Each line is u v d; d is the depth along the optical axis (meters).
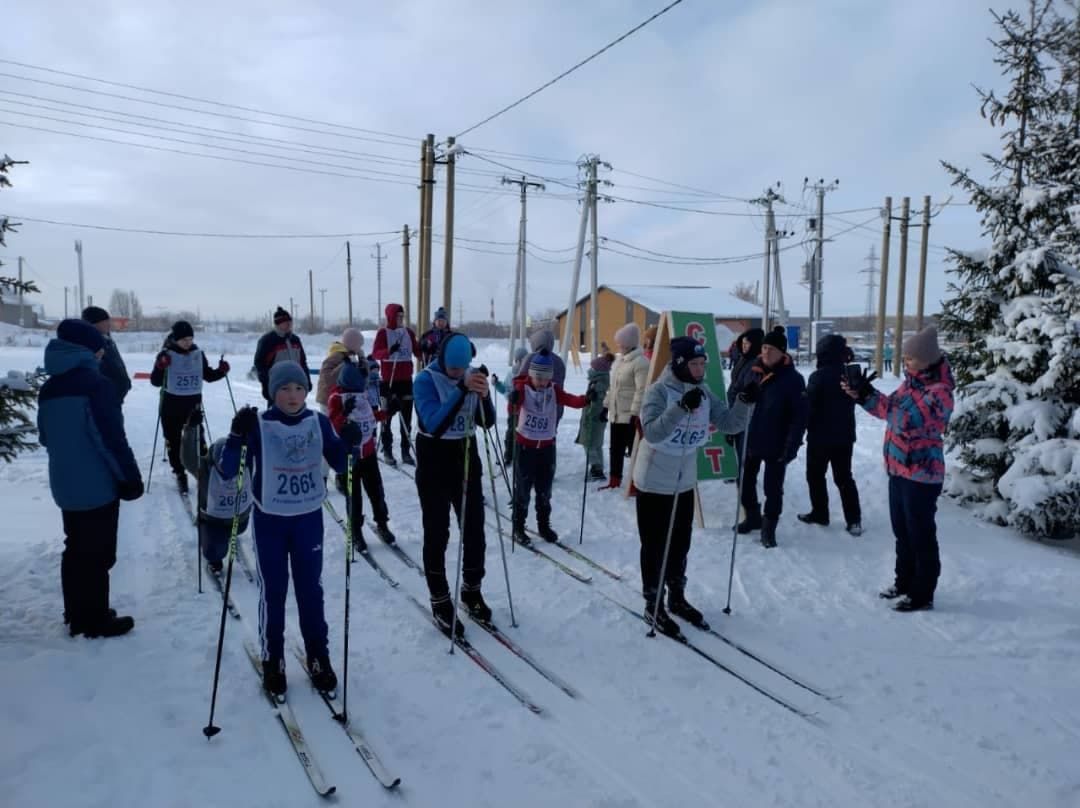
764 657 3.86
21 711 3.01
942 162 6.79
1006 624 4.29
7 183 4.11
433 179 15.61
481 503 4.19
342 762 2.82
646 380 6.71
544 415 5.55
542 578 4.93
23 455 8.33
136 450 8.95
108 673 3.38
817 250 29.25
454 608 3.82
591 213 22.14
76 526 3.65
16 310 59.97
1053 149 6.48
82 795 2.54
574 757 2.91
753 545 5.69
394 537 5.62
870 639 4.09
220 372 7.36
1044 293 6.46
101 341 3.72
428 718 3.16
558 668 3.67
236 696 3.25
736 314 40.06
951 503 6.73
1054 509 5.57
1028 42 6.68
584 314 45.75
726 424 4.20
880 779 2.85
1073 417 5.77
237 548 5.19
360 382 5.21
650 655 3.84
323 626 3.37
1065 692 3.55
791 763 2.94
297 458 3.28
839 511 6.62
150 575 4.69
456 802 2.62
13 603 4.18
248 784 2.66
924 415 4.34
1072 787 2.82
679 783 2.78
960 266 6.86
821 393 5.90
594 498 7.02
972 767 2.94
